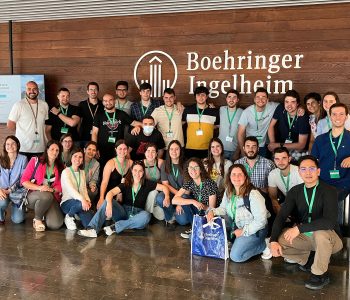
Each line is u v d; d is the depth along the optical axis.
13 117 4.98
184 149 4.98
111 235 4.03
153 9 5.45
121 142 4.34
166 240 3.90
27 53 6.24
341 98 4.95
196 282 2.98
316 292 2.84
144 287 2.89
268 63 5.19
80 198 4.07
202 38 5.43
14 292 2.78
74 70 6.04
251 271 3.19
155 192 4.29
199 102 4.84
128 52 5.77
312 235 3.05
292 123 4.56
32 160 4.26
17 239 3.87
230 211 3.47
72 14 5.80
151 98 5.45
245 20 5.22
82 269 3.18
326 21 4.92
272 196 3.95
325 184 3.03
